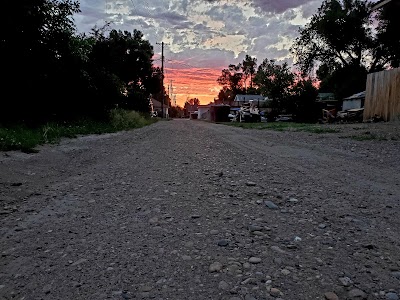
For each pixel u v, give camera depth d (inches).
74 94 507.2
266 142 371.6
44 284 68.9
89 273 73.4
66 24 415.2
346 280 69.4
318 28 1302.9
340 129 480.1
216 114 1609.3
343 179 169.8
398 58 1107.3
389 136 352.5
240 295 63.9
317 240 91.7
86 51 516.4
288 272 73.0
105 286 67.7
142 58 1309.1
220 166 214.4
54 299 63.4
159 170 201.3
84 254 83.3
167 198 136.7
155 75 1504.7
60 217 113.3
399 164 207.3
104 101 600.1
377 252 84.0
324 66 1421.0
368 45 1273.4
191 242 90.4
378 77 613.6
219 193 144.2
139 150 306.3
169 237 94.2
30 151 248.2
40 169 196.4
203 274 72.6
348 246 87.7
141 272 73.6
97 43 804.6
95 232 98.8
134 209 121.8
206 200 133.4
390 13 692.7
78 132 452.4
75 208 123.6
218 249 85.7
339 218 110.4
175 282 69.2
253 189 150.9
